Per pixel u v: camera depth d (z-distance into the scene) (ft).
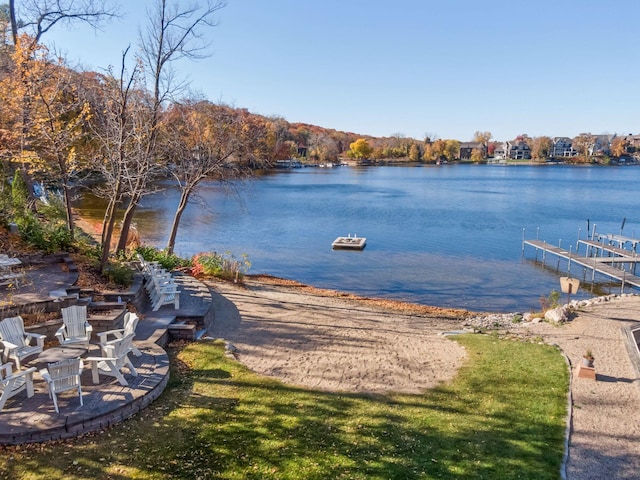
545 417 29.12
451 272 89.76
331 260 98.07
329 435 25.00
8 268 41.09
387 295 74.13
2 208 52.75
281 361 36.96
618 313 57.11
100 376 28.78
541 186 291.38
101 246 55.31
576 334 48.88
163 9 61.00
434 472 22.31
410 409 29.09
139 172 49.39
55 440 22.72
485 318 58.80
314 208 180.34
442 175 405.59
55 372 23.89
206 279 66.23
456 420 27.91
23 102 55.16
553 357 40.55
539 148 591.37
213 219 148.05
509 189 270.87
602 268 87.30
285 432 24.98
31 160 58.13
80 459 21.44
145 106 60.29
